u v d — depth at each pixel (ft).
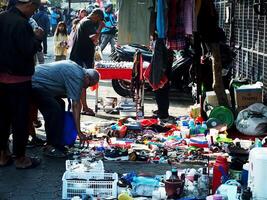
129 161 28.55
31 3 26.84
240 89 34.83
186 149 29.96
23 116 27.27
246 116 33.42
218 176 24.38
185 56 42.45
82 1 157.28
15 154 27.58
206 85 36.68
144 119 35.45
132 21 30.50
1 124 27.55
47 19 69.41
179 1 31.58
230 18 43.34
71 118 29.66
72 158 28.78
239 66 41.86
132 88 36.52
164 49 34.37
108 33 67.15
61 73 28.86
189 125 33.40
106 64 37.60
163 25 30.50
